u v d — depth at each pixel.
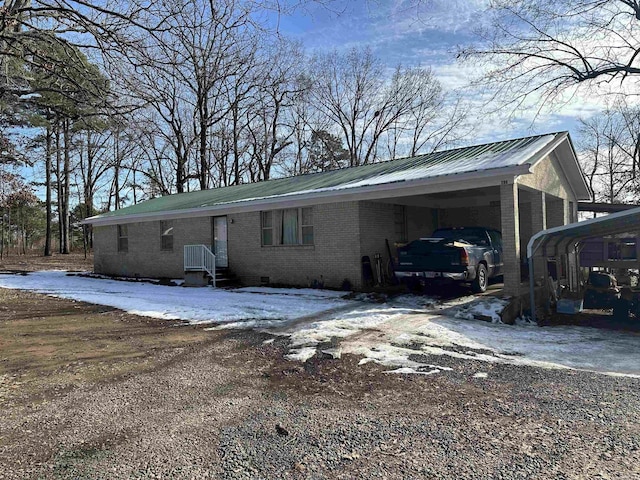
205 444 3.54
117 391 4.92
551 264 12.07
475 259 11.15
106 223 20.52
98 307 11.16
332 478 2.97
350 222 12.62
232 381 5.21
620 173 28.16
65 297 13.21
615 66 15.52
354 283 12.52
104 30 6.95
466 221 16.58
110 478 3.02
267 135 34.34
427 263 11.09
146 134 9.45
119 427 3.93
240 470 3.11
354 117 39.03
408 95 37.69
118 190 42.12
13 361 6.20
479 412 4.07
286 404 4.43
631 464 3.02
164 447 3.50
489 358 6.02
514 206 9.75
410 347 6.61
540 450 3.27
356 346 6.68
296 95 32.50
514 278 9.73
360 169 15.76
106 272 20.92
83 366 5.94
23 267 24.92
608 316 10.03
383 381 5.09
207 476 3.03
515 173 9.52
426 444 3.43
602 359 6.01
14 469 3.18
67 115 9.07
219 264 16.41
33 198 18.22
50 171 35.50
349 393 4.71
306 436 3.65
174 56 7.55
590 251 12.05
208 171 31.89
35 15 7.18
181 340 7.36
